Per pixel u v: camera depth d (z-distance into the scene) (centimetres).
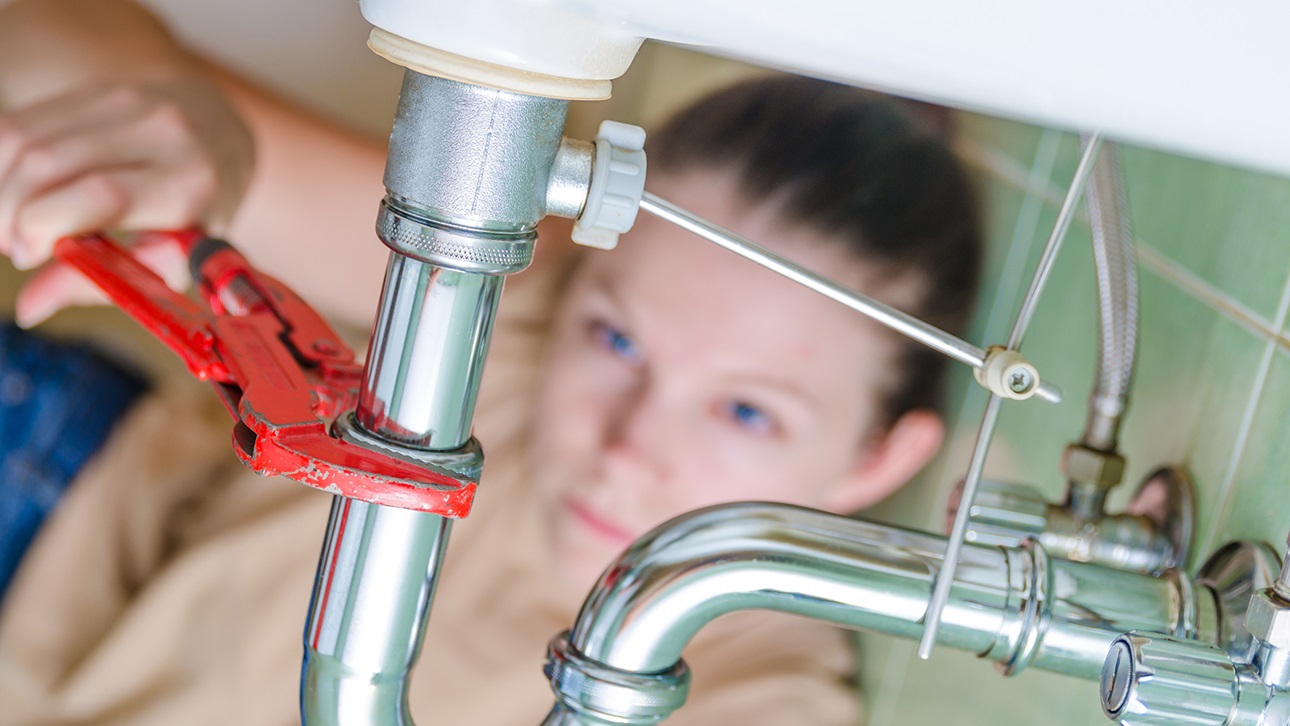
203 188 69
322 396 34
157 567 97
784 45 21
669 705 33
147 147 67
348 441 28
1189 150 22
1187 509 41
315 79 108
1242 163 22
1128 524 41
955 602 32
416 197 26
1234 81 18
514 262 27
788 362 82
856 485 82
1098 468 41
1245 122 19
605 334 90
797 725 82
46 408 98
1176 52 18
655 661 33
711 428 86
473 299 27
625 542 89
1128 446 47
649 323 87
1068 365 55
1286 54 18
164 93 72
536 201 26
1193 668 29
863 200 79
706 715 84
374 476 27
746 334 83
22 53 89
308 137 101
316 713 30
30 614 95
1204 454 40
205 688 92
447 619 92
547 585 92
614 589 33
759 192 83
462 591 92
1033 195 68
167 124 68
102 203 61
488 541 93
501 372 94
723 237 29
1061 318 57
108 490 97
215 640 92
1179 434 42
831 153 80
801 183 81
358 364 36
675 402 87
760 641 86
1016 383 30
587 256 92
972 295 74
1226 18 18
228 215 76
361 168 102
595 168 27
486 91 25
